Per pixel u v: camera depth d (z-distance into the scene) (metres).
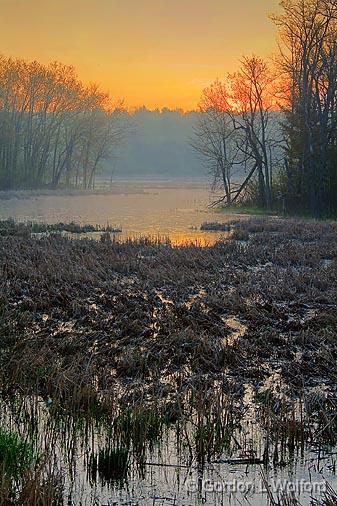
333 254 21.75
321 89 44.81
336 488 6.37
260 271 18.27
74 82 85.94
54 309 13.29
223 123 57.09
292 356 10.34
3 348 10.61
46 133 87.19
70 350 10.37
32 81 81.62
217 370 9.66
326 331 11.49
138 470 6.71
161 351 10.21
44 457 6.61
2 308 13.06
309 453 7.07
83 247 22.34
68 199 67.12
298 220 37.97
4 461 6.35
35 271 16.72
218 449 7.07
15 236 25.67
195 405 8.08
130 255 20.66
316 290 15.26
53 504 5.98
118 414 7.90
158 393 8.57
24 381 8.84
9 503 5.85
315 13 42.97
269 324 12.32
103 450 6.78
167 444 7.29
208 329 11.77
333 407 8.10
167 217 41.44
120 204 57.44
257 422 7.83
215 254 21.09
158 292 15.42
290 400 8.51
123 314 12.77
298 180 44.81
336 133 43.62
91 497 6.20
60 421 7.75
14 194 72.06
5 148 80.12
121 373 9.45
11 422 7.73
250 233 30.23
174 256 20.25
